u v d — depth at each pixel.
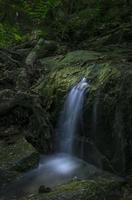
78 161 6.19
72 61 7.93
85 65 7.16
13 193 4.96
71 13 12.55
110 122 5.70
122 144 5.44
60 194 4.39
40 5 12.63
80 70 7.03
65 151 6.58
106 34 10.14
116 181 4.94
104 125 5.82
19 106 6.63
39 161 5.81
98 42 9.80
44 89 7.36
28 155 5.53
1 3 12.86
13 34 12.05
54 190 4.67
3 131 6.40
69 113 6.62
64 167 5.87
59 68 7.72
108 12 11.09
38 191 4.86
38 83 7.70
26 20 13.38
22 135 6.31
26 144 5.86
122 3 11.11
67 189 4.55
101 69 6.46
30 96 6.66
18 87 7.38
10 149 5.74
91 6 12.05
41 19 12.43
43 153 6.39
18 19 13.24
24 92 6.73
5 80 7.59
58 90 7.01
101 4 11.54
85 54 8.34
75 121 6.46
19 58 9.30
